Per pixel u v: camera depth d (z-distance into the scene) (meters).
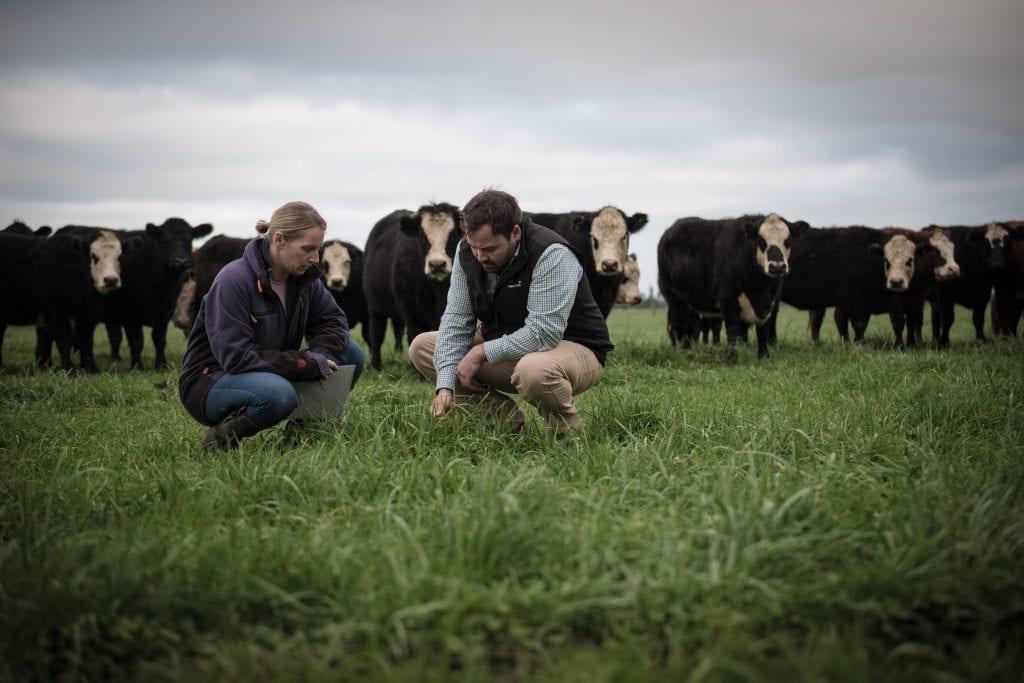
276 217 4.58
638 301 20.09
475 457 4.52
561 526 3.11
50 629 2.60
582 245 11.23
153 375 10.51
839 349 11.46
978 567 2.85
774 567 2.85
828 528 3.19
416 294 10.24
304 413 4.88
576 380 4.90
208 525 3.46
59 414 6.63
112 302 12.20
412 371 9.63
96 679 2.46
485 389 5.23
